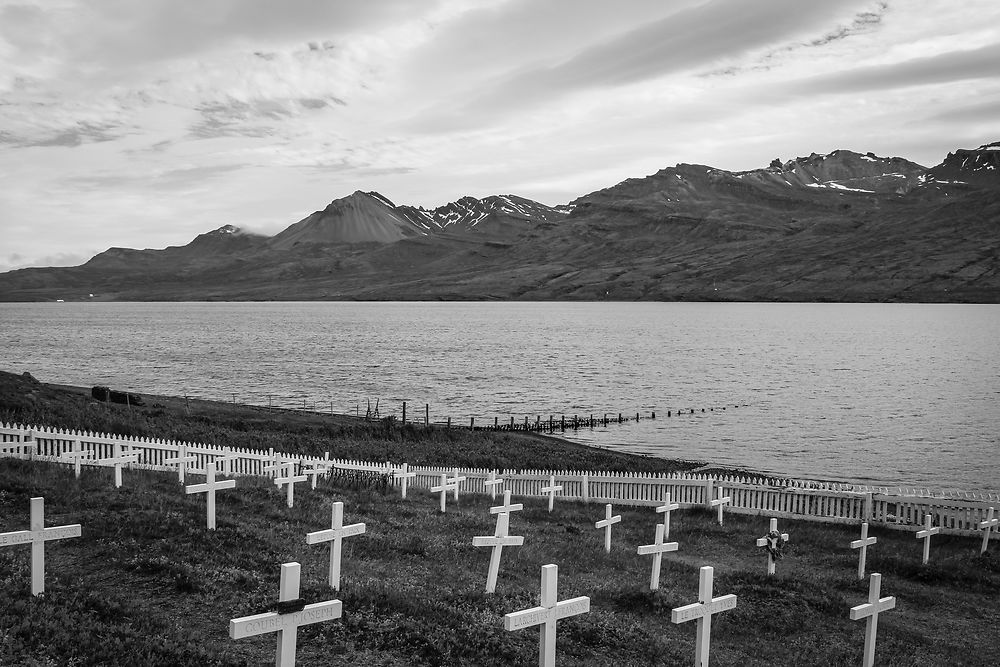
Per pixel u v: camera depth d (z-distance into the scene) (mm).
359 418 64625
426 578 19547
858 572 24125
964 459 62125
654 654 16016
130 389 94125
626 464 51906
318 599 16109
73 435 29328
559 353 151250
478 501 33500
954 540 28984
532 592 18859
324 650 14141
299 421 58000
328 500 28188
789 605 20641
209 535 20109
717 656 16656
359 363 131000
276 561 18984
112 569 17438
